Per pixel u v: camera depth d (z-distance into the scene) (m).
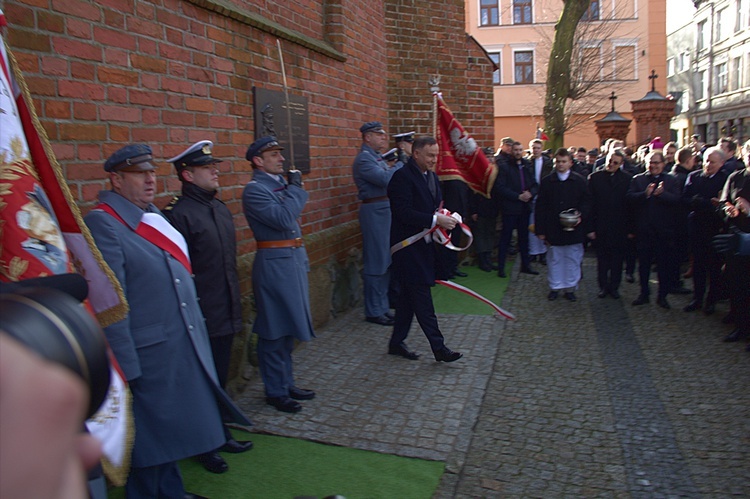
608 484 3.48
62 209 2.42
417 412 4.35
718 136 34.84
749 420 4.23
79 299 1.24
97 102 3.42
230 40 4.76
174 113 4.09
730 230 5.95
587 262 10.34
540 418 4.33
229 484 3.46
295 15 6.17
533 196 8.91
